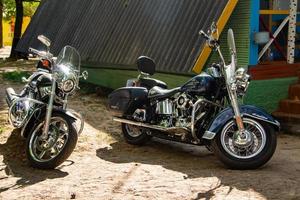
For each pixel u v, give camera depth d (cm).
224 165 631
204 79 641
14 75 1633
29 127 627
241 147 601
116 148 727
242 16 867
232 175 581
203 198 500
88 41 1236
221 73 637
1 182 555
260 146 604
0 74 1719
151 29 996
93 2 1329
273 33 934
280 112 881
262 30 923
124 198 502
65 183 551
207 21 852
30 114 619
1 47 3666
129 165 629
